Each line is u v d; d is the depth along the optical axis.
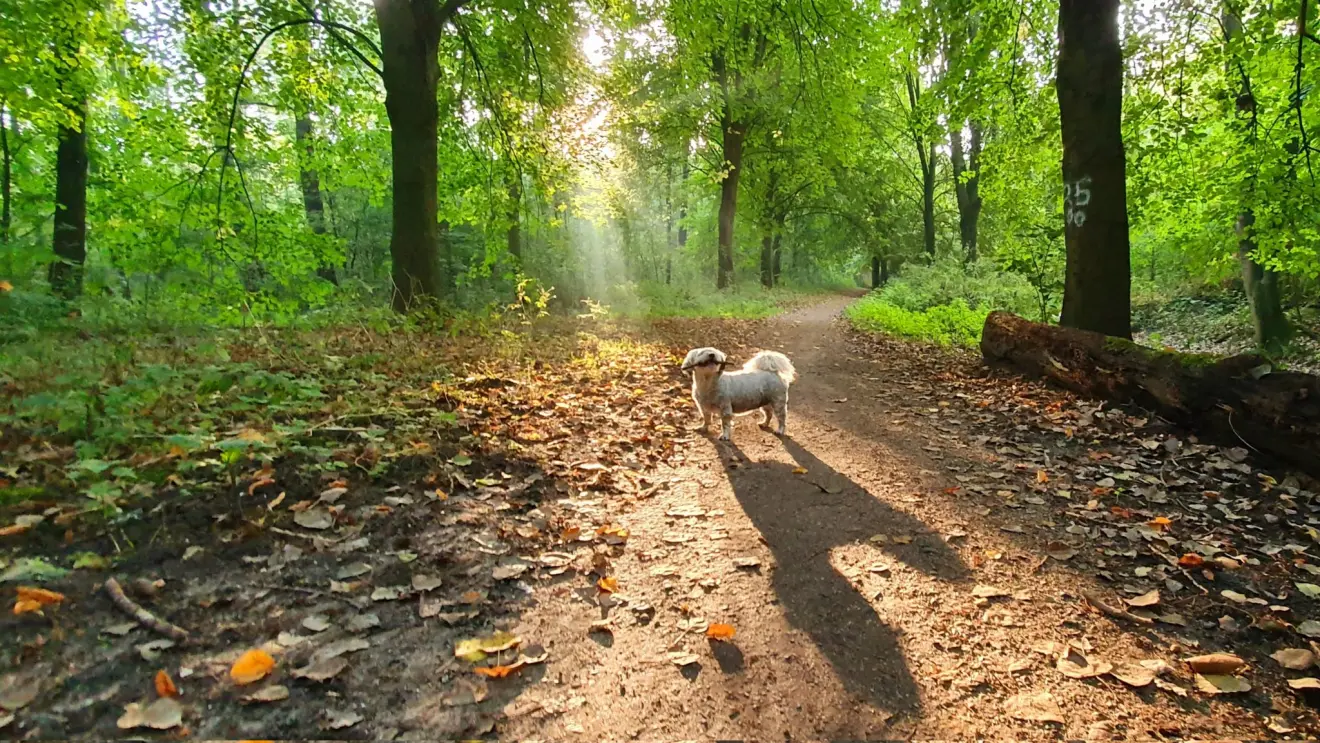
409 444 4.19
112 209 12.35
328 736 1.93
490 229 12.89
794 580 3.21
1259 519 3.97
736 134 23.81
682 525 3.89
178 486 3.15
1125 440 5.51
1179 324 18.36
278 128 13.76
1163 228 13.22
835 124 21.20
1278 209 9.81
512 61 11.71
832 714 2.24
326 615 2.52
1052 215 12.02
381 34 8.96
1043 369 7.63
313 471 3.61
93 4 8.22
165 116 11.12
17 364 4.51
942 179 34.66
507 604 2.82
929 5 11.06
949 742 2.11
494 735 2.04
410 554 3.06
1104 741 2.11
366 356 6.05
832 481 4.71
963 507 4.21
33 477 3.03
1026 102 11.88
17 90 8.68
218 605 2.45
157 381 4.01
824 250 39.59
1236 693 2.38
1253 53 9.76
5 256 6.16
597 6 11.67
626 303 18.75
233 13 9.59
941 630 2.78
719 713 2.24
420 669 2.31
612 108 13.70
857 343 13.08
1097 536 3.75
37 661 1.99
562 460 4.72
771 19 14.84
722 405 5.63
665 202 32.66
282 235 11.51
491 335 8.34
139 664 2.07
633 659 2.53
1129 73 10.57
